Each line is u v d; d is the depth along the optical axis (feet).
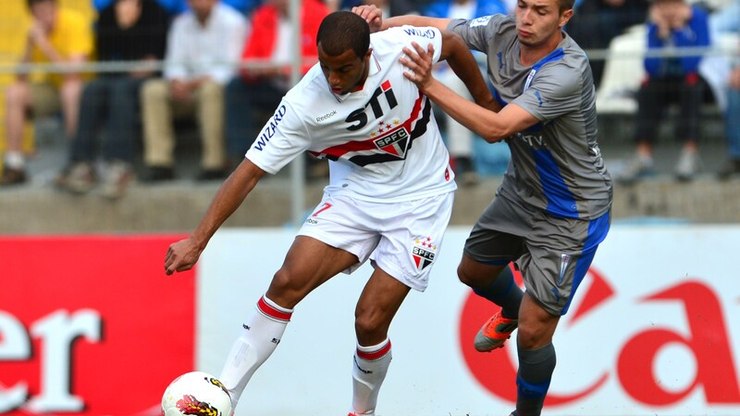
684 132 89.04
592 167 58.95
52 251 84.33
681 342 82.58
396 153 57.16
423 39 55.83
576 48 56.70
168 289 84.02
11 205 92.12
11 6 94.27
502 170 90.84
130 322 83.76
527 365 60.85
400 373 82.69
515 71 57.41
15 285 84.02
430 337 82.84
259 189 89.10
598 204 59.41
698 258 82.99
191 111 90.22
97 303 83.92
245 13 93.25
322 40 51.70
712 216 89.20
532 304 60.44
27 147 91.91
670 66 88.48
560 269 59.77
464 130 90.33
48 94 91.40
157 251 84.38
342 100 54.65
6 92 91.20
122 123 90.99
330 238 57.67
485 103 58.75
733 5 90.74
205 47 92.38
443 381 82.58
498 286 64.49
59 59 93.71
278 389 82.99
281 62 88.84
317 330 83.25
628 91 88.99
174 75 90.07
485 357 82.69
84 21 94.07
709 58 88.38
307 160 89.25
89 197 91.71
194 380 56.70
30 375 83.35
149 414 82.99
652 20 89.25
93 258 84.28
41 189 92.07
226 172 90.68
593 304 82.84
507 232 61.67
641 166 89.66
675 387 82.28
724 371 82.33
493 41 58.54
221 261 84.07
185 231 91.04
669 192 89.56
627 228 83.35
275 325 58.23
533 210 60.29
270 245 83.97
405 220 57.88
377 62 54.65
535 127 57.06
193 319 83.71
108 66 90.58
